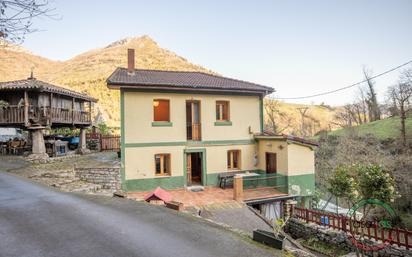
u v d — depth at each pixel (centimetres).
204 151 1512
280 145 1445
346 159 2559
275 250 507
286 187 1395
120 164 1383
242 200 1238
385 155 2427
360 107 4503
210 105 1537
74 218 641
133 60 1628
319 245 1069
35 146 1566
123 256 442
